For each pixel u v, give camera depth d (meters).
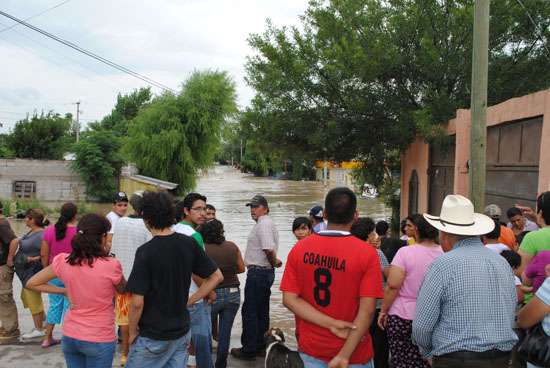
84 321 3.40
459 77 11.38
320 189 45.75
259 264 5.23
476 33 5.69
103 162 29.64
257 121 14.32
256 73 14.45
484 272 2.71
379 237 5.40
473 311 2.67
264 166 70.44
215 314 4.82
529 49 11.27
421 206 12.94
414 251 3.89
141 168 35.00
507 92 11.38
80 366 3.57
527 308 2.77
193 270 3.37
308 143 14.20
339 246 2.70
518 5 10.76
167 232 3.26
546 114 6.21
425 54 11.19
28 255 5.71
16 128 41.28
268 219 5.29
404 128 11.70
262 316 5.32
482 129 5.67
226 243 4.91
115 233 4.88
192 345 4.73
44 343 5.36
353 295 2.66
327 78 12.55
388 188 18.84
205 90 34.12
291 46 13.51
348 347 2.56
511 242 5.00
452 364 2.69
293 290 2.81
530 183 6.96
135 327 3.08
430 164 12.20
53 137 42.56
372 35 12.54
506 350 2.68
